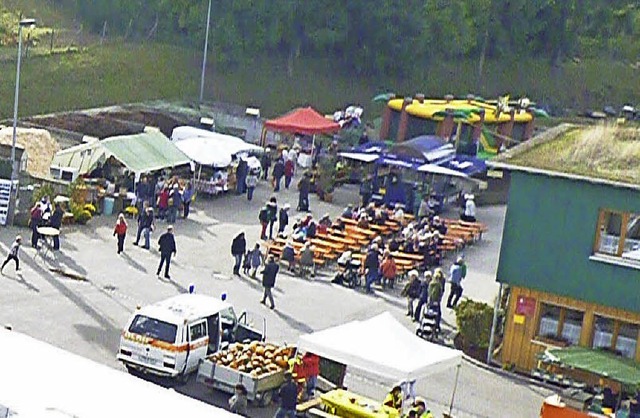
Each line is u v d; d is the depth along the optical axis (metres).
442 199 51.41
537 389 31.80
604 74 86.31
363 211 46.00
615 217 32.09
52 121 58.94
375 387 29.95
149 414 15.24
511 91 82.56
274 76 75.44
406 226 44.91
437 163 52.47
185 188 45.84
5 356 16.47
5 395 15.21
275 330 33.72
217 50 74.50
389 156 52.38
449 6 81.56
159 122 61.31
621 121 40.78
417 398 27.84
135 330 27.88
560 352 30.92
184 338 27.66
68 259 38.12
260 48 75.69
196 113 63.38
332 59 78.44
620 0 89.44
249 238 44.25
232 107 66.56
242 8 74.75
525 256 32.91
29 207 41.66
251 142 62.28
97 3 78.31
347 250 41.66
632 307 31.81
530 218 32.78
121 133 59.28
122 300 34.66
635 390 30.20
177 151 48.88
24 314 32.22
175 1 76.06
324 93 75.50
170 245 37.50
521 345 33.03
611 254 32.12
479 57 84.00
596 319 32.34
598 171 32.50
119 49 73.94
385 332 27.28
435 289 34.88
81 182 44.06
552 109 78.56
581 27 87.75
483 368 32.88
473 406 29.91
